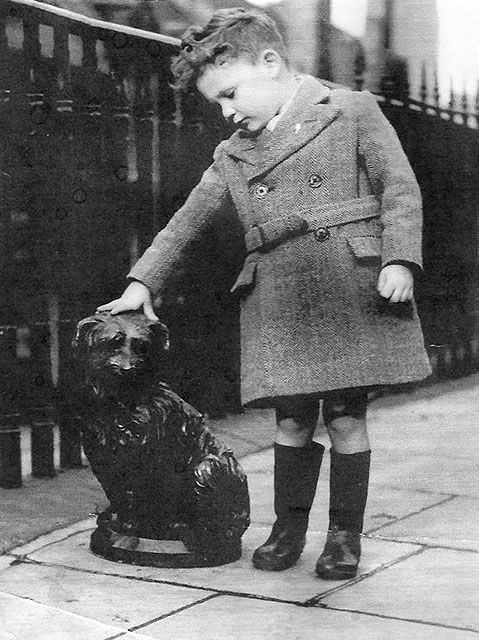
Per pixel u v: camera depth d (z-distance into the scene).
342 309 1.92
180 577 1.96
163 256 2.11
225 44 1.93
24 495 2.42
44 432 2.54
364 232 1.92
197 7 2.11
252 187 1.99
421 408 2.18
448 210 2.01
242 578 1.94
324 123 1.93
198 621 1.73
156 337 2.03
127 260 2.39
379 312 1.92
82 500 2.39
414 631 1.63
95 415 2.05
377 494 2.15
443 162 1.99
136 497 2.06
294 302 1.95
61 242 2.45
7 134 2.41
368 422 2.20
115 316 2.04
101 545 2.10
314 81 1.96
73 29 2.33
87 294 2.47
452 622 1.67
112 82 2.31
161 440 2.04
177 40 2.17
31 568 2.04
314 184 1.93
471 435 2.11
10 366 2.50
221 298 2.31
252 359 2.00
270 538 2.03
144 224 2.35
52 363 2.54
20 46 2.41
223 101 1.97
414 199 1.89
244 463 2.31
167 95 2.25
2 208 2.46
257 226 1.98
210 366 2.42
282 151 1.95
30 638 1.70
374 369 1.91
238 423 2.47
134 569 2.02
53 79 2.38
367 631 1.65
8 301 2.47
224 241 2.15
